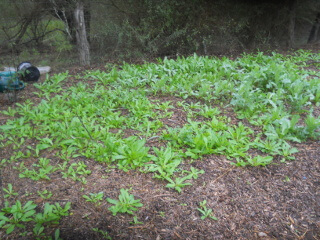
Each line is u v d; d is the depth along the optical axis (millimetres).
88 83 7113
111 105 5621
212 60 8383
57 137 4492
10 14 8656
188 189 3514
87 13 9164
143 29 9492
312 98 5746
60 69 8445
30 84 7066
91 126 4691
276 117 4895
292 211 3248
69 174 3734
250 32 11258
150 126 4754
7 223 3020
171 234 2945
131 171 3795
